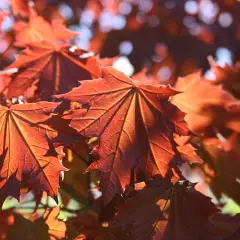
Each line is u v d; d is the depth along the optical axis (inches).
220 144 43.7
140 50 60.6
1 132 39.6
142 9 62.9
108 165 39.5
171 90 39.9
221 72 46.9
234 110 43.4
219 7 62.6
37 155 39.5
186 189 40.0
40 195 41.4
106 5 63.6
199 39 61.2
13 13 49.2
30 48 43.6
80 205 46.0
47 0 61.1
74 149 41.7
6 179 39.5
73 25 63.0
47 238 40.8
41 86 43.0
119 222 39.4
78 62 43.6
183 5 61.6
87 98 39.6
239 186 43.8
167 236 39.4
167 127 39.9
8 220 41.1
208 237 39.6
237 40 62.2
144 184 39.9
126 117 39.9
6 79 43.1
